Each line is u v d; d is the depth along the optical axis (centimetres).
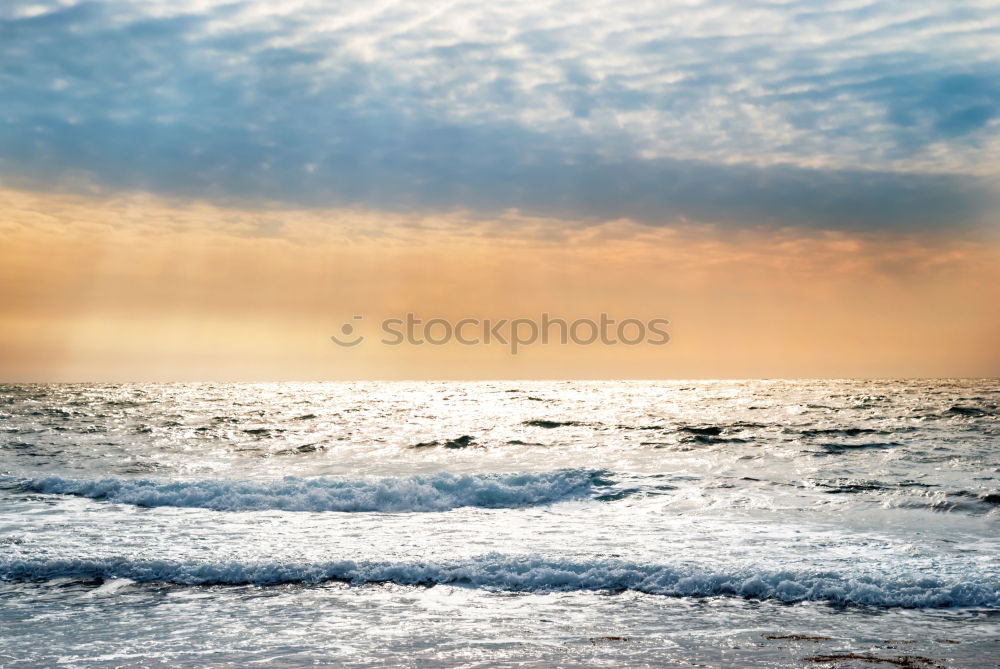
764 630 915
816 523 1555
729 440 2897
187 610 991
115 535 1412
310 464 2488
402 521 1606
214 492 1842
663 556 1255
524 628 921
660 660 809
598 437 3047
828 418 3697
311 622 942
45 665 794
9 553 1231
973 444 2697
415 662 801
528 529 1515
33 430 3397
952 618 958
